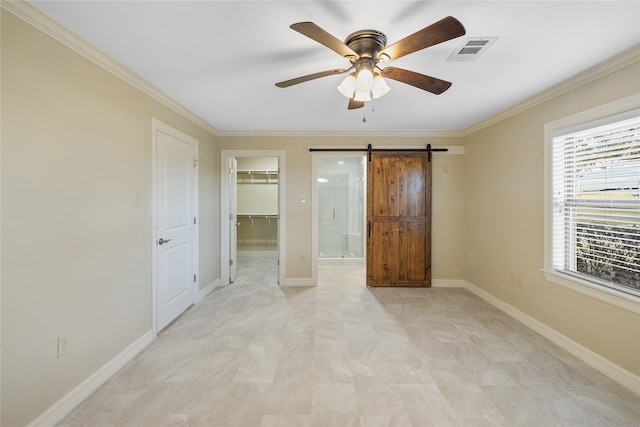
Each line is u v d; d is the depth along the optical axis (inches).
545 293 100.3
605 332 78.7
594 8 55.5
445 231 158.9
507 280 120.7
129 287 86.2
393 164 157.6
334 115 126.3
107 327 77.0
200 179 137.2
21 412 55.2
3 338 52.3
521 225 112.3
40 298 58.7
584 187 88.0
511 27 62.0
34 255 57.5
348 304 131.3
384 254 158.7
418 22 60.7
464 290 153.0
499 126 125.7
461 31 48.4
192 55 74.6
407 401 67.3
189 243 125.6
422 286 158.6
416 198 157.9
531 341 96.4
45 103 59.7
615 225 79.2
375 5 55.3
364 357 86.3
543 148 101.1
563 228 95.7
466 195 154.7
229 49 71.7
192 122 127.6
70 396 65.1
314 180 158.2
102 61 74.0
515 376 77.0
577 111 87.8
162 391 71.0
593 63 78.1
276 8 56.0
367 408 65.0
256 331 104.0
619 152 77.4
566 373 78.5
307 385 73.1
